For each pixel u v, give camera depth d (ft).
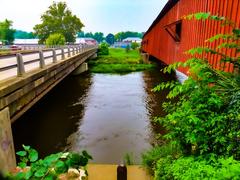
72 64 57.00
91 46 136.36
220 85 12.89
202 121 11.50
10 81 20.39
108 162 25.23
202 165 10.30
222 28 22.35
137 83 72.84
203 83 12.65
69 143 30.30
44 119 38.83
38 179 6.90
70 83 72.08
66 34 256.11
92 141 30.66
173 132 13.14
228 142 10.79
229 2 21.18
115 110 43.75
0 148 14.76
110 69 102.89
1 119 15.33
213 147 11.37
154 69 109.29
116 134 32.65
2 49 76.33
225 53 21.47
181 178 10.40
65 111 43.21
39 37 255.50
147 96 54.65
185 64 13.15
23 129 34.71
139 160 24.61
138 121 37.78
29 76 23.53
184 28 38.22
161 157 17.03
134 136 31.89
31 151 7.36
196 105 12.16
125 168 15.17
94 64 120.47
